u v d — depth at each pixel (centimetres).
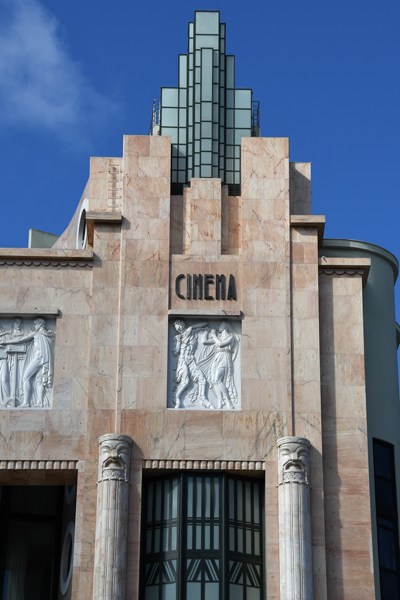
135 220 3822
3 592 4041
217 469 3591
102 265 3781
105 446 3559
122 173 3912
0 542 4091
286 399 3653
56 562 4091
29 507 4159
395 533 3734
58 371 3694
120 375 3666
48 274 3784
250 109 4106
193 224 3831
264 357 3694
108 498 3509
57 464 3603
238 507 3600
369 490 3634
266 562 3509
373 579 3509
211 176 3978
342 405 3681
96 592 3425
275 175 3881
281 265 3784
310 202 3922
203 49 4156
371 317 3962
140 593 3525
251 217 3831
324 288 3803
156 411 3634
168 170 3884
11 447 3609
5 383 3691
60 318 3747
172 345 3716
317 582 3475
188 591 3500
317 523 3531
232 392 3675
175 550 3538
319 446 3609
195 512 3575
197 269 3778
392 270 4112
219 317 3734
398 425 3903
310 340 3716
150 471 3600
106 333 3712
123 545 3484
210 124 4044
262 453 3600
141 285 3756
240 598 3512
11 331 3744
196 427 3619
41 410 3647
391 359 3969
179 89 4125
